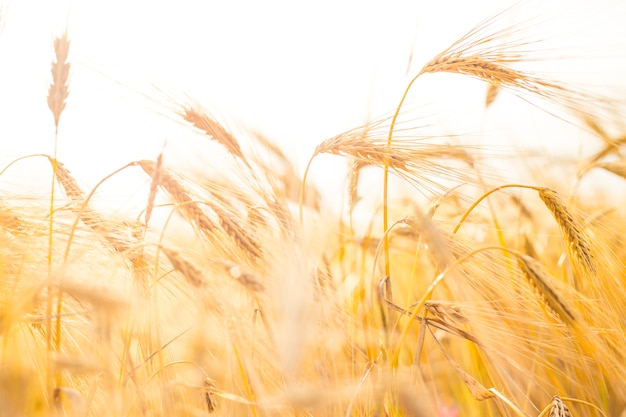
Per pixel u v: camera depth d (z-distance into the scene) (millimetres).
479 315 734
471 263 759
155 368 745
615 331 744
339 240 929
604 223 878
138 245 698
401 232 854
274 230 733
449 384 893
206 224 748
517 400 802
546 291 682
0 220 721
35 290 646
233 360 733
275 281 580
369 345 745
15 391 685
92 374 714
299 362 562
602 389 817
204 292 675
